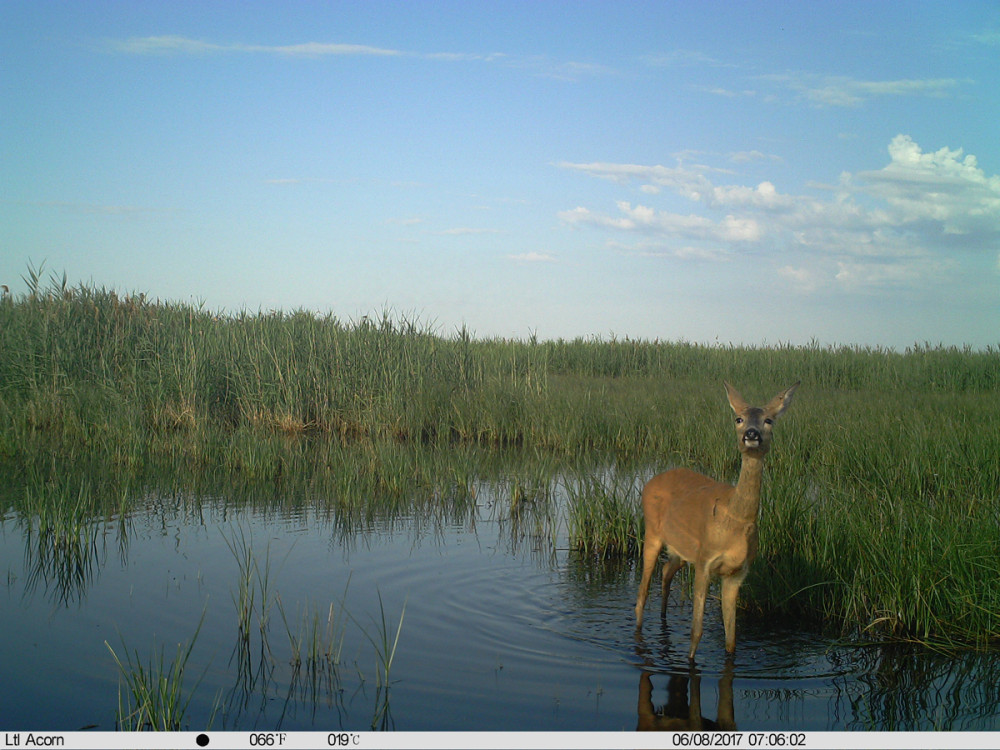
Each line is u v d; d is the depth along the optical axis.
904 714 5.30
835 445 12.84
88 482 11.58
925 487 10.85
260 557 8.42
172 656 5.97
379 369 17.56
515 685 5.65
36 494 10.69
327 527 9.70
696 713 5.30
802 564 7.26
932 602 6.62
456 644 6.34
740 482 5.90
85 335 17.19
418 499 11.20
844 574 7.15
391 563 8.34
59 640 6.20
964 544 7.02
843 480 11.27
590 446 15.64
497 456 14.68
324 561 8.37
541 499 11.29
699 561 6.17
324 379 16.98
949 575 6.67
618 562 8.66
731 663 6.09
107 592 7.26
